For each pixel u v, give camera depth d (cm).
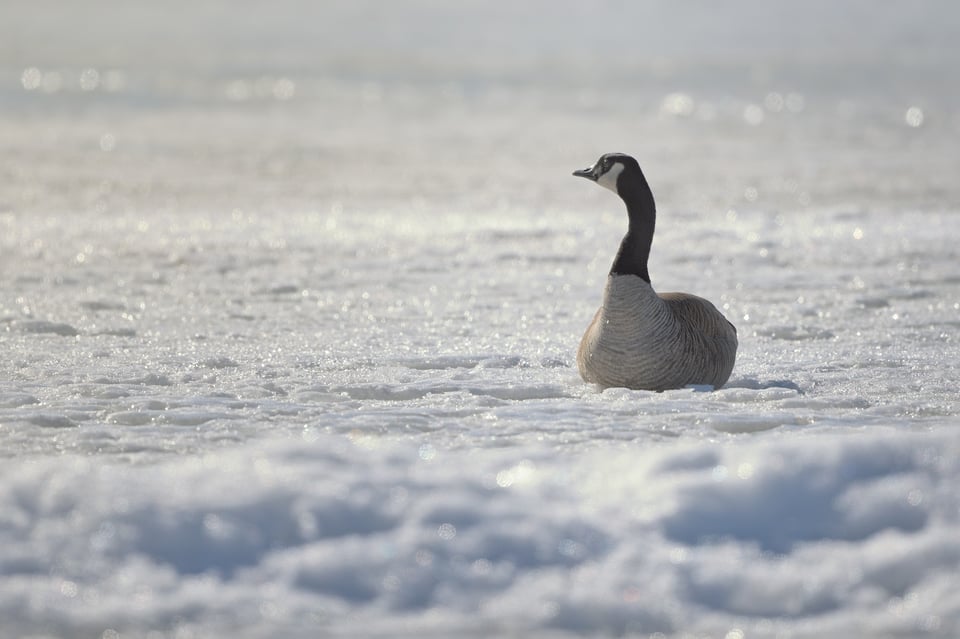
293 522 688
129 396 1127
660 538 688
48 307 1608
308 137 3941
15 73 5694
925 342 1430
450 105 4856
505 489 734
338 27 8419
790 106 4809
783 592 648
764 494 719
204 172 3183
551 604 637
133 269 1894
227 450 845
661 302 1127
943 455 747
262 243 2144
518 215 2567
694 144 3822
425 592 644
